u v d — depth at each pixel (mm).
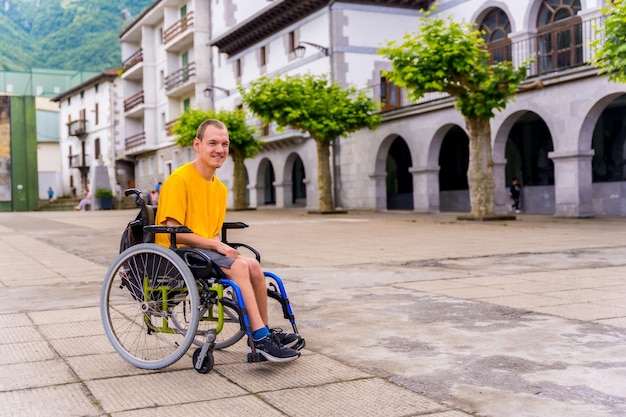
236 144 33844
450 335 4734
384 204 29000
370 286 7293
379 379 3691
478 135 19703
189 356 4297
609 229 15266
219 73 42094
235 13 41250
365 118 26609
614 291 6477
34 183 53156
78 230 20688
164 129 49031
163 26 48469
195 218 4152
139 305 4387
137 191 4230
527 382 3572
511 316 5359
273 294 4148
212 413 3182
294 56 33531
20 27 145125
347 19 30406
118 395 3502
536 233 14594
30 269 9922
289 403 3309
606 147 22359
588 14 21125
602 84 18906
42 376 3883
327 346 4508
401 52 18812
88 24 122188
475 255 10445
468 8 26906
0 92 77750
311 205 33656
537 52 22656
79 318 5676
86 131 60531
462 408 3176
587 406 3164
